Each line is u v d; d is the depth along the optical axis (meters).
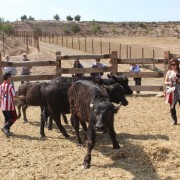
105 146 9.28
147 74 16.61
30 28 124.12
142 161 8.22
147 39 71.69
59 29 125.19
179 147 8.91
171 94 11.34
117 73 16.62
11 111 10.32
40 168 7.89
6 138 10.19
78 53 46.72
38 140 9.95
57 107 9.95
